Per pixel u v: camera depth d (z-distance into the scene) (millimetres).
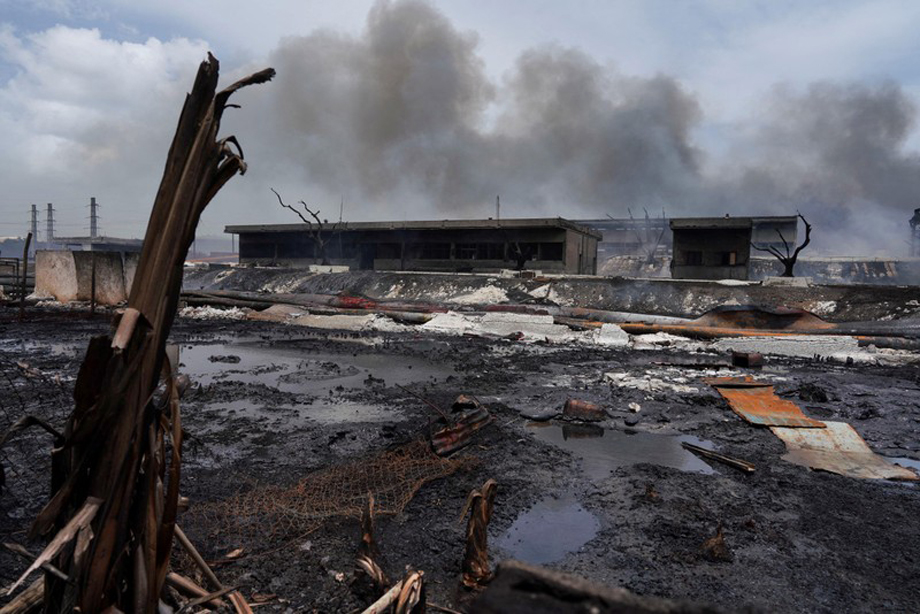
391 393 8875
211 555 3607
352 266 43031
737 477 5422
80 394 1527
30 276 27281
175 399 1729
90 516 1485
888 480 5371
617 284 27188
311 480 4875
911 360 13188
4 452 5422
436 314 19328
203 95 1614
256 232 45531
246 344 14508
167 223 1559
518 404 8359
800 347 14062
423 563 3623
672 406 8305
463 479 5164
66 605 1659
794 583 3488
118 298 21859
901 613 3184
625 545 3957
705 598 3307
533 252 37125
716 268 33344
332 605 3094
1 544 2010
